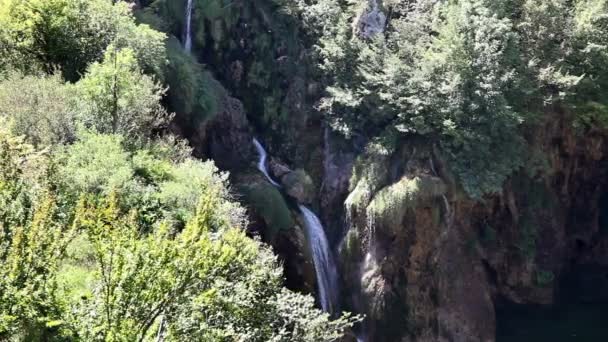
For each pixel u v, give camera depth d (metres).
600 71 28.22
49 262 8.77
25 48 21.73
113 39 23.48
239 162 29.08
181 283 8.78
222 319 10.55
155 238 9.70
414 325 27.30
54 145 16.98
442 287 28.23
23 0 22.00
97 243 8.62
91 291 9.38
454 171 26.69
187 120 26.98
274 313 12.12
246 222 19.81
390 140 27.77
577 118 28.61
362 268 27.61
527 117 27.59
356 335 27.39
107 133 19.16
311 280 26.70
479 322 28.91
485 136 26.27
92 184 15.41
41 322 8.31
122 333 8.15
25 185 10.92
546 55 28.42
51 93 18.39
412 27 29.97
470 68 26.41
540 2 28.66
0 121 13.86
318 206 30.08
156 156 20.31
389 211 26.45
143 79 21.62
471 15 27.34
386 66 28.59
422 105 27.11
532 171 28.39
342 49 30.02
